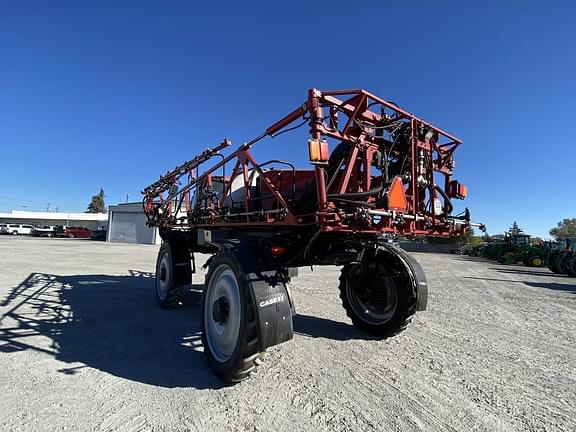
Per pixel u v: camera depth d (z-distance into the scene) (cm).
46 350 362
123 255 1645
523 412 258
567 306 693
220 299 323
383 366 340
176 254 561
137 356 353
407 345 408
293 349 382
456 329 488
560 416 253
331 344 404
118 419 234
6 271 938
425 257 2722
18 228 4450
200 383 294
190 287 791
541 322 547
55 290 693
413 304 409
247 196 405
